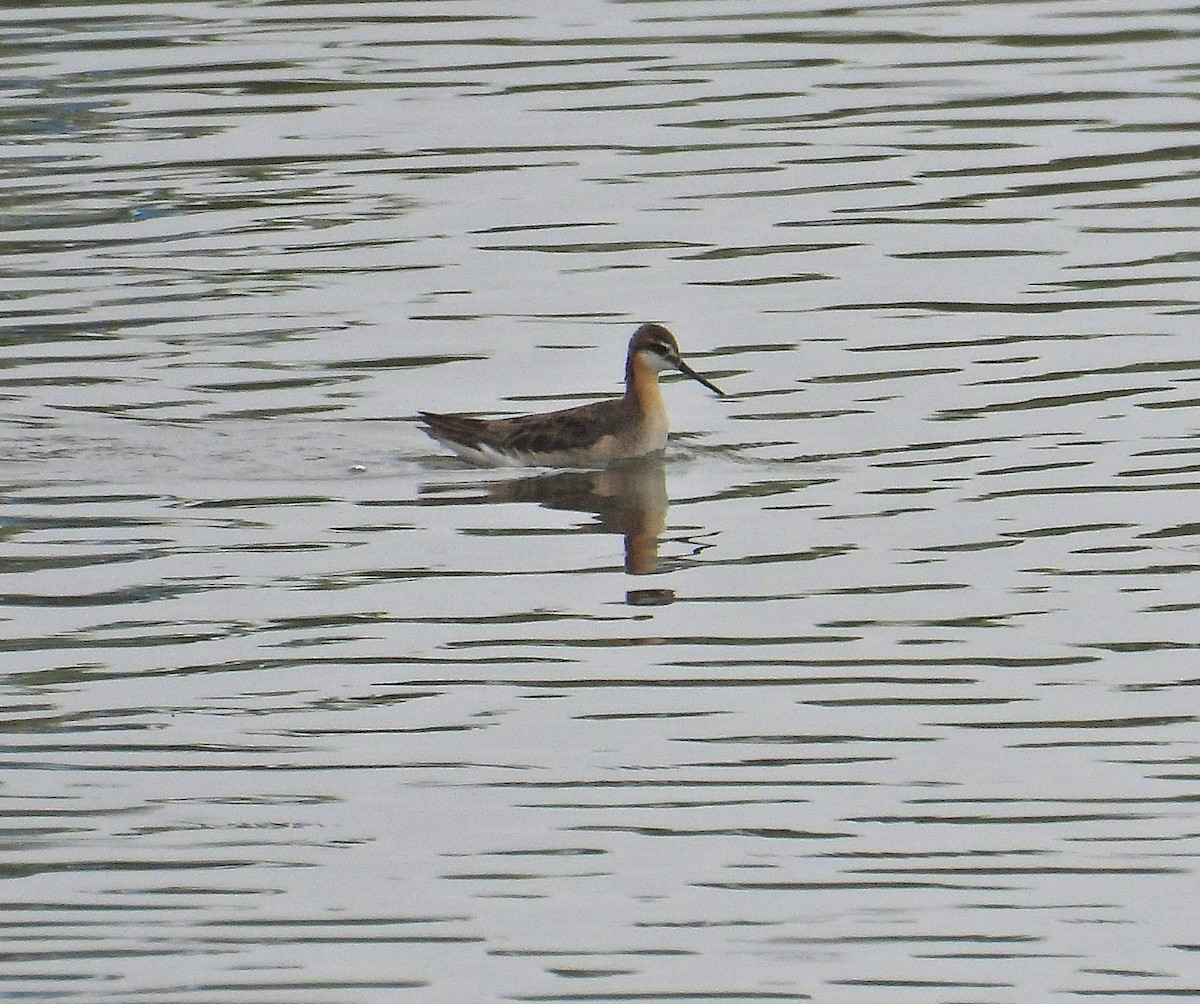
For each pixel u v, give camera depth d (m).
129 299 23.36
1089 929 12.37
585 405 20.08
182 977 11.99
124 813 13.71
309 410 20.88
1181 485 18.53
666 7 32.91
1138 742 14.38
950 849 13.19
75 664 15.70
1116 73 29.52
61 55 31.08
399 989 11.88
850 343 21.98
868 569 17.16
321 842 13.37
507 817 13.63
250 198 26.06
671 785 13.98
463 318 22.88
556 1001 11.76
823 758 14.27
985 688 15.16
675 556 17.56
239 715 14.95
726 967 12.05
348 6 33.28
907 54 30.53
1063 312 22.50
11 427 20.33
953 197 25.58
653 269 23.95
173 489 19.06
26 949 12.26
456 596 16.86
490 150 27.33
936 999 11.75
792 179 26.25
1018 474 18.94
